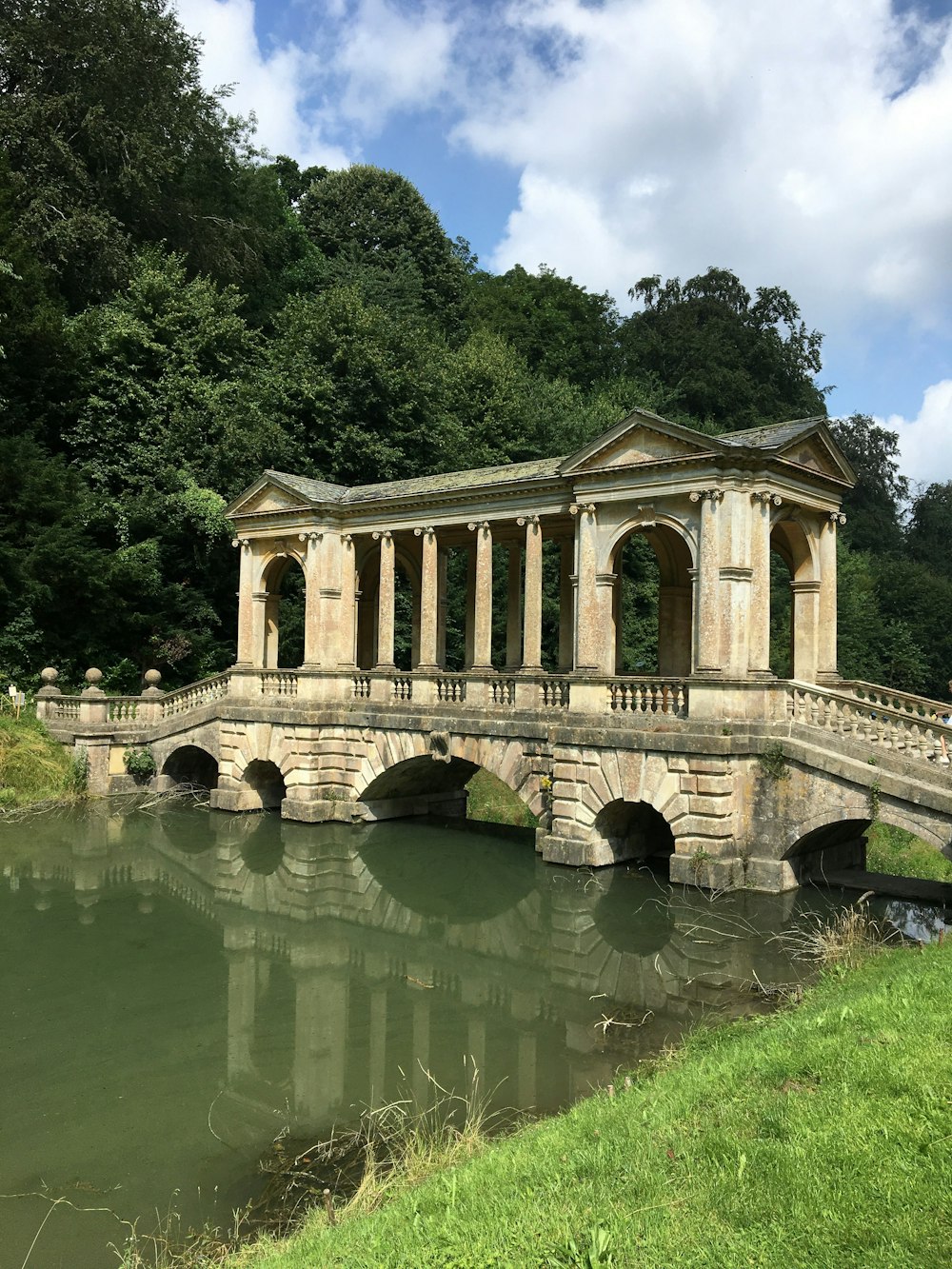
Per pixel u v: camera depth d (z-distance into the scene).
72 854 24.38
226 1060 12.88
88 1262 8.48
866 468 68.62
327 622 28.28
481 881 22.39
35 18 36.94
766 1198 6.23
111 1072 12.51
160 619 37.50
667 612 25.88
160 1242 8.72
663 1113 8.10
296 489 27.84
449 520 25.75
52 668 33.75
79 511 35.16
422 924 19.34
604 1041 13.01
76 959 17.02
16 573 33.34
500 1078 12.07
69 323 36.81
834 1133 6.98
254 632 29.97
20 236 35.12
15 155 37.66
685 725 19.97
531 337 60.75
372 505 27.20
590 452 21.58
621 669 28.44
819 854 21.03
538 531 23.95
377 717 26.48
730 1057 9.57
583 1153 7.47
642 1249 5.82
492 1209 6.80
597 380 60.34
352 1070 12.47
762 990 14.61
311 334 39.97
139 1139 10.77
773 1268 5.48
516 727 23.08
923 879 21.08
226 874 22.91
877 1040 8.81
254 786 29.69
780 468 20.52
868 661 48.88
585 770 21.42
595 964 16.62
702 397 59.12
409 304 54.06
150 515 36.41
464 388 47.00
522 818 30.77
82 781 30.44
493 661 43.22
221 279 45.69
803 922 17.89
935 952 12.95
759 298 64.38
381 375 39.53
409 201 61.16
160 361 38.72
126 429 37.94
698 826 19.55
